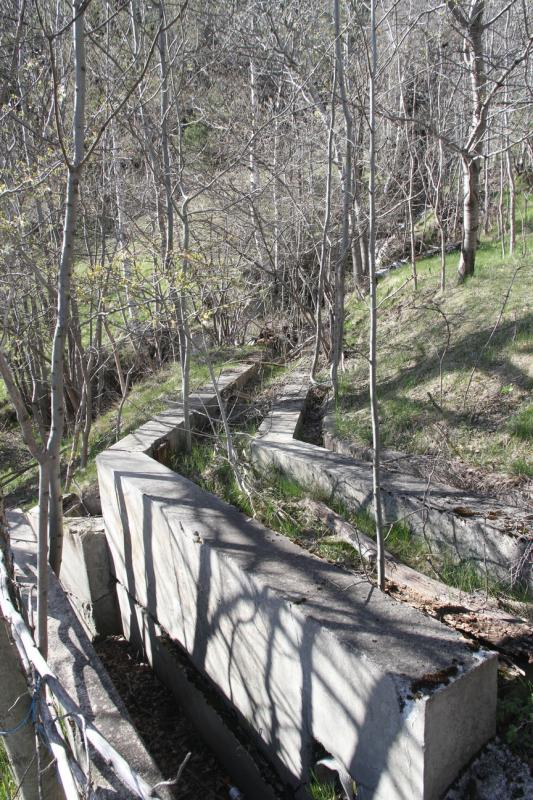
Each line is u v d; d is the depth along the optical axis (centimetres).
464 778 265
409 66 956
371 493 454
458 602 368
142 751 318
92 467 725
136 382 1059
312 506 485
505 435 503
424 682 256
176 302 590
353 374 741
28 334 795
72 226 363
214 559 389
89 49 786
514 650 327
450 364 630
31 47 730
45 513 371
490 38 1005
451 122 1014
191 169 940
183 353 646
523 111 1004
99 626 607
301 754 332
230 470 568
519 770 264
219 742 421
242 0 855
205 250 827
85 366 884
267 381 853
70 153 649
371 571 406
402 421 570
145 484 509
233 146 928
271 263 952
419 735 249
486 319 688
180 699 481
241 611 368
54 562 471
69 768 223
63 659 388
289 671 330
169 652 479
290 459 536
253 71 972
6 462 1006
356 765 288
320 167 1020
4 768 386
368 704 273
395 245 1227
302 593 330
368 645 281
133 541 525
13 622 280
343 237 639
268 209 1064
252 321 1068
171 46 743
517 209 1212
